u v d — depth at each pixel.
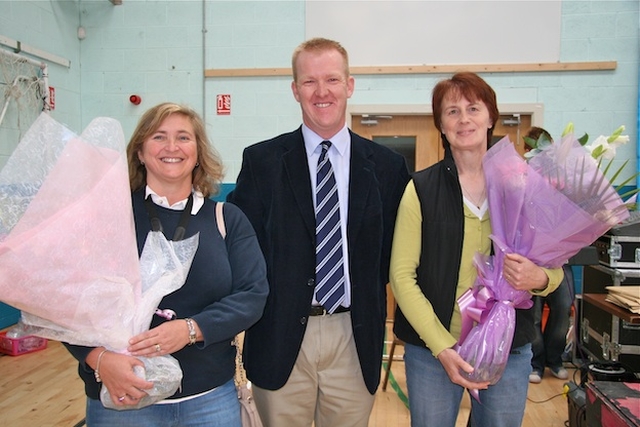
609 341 2.48
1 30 3.79
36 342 3.76
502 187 1.44
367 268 1.58
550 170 1.42
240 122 4.57
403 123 4.49
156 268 1.23
